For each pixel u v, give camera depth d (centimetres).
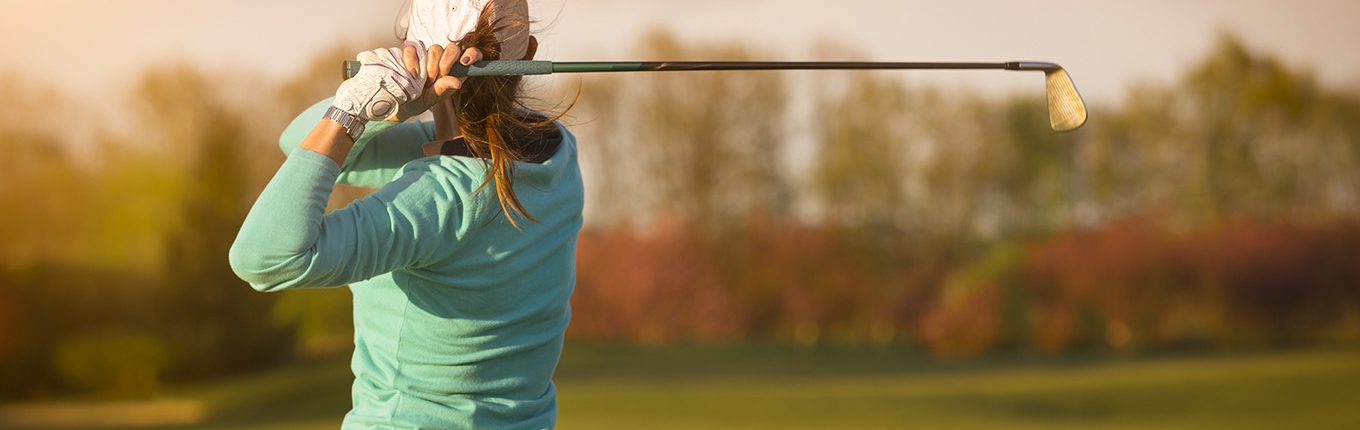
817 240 1316
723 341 1296
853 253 1315
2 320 1214
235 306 1259
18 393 1205
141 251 1252
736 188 1318
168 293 1247
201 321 1250
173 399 1182
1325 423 872
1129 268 1285
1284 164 1320
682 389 1053
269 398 1132
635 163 1305
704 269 1301
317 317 1273
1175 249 1293
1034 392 1031
